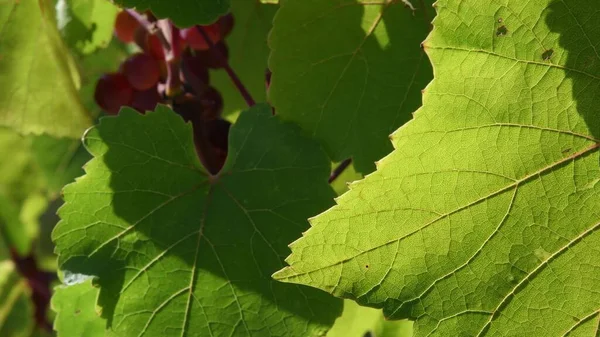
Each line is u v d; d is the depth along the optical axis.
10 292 1.02
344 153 0.81
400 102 0.81
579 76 0.73
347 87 0.81
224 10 0.80
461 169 0.73
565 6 0.73
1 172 1.02
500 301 0.74
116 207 0.80
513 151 0.73
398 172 0.73
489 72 0.73
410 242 0.73
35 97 0.91
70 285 0.79
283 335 0.79
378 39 0.81
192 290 0.79
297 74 0.81
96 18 0.88
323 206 0.80
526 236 0.74
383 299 0.73
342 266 0.73
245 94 0.87
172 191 0.80
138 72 0.85
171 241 0.79
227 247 0.79
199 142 0.83
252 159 0.81
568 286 0.74
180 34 0.85
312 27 0.80
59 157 1.02
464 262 0.74
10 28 0.88
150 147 0.80
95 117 0.95
